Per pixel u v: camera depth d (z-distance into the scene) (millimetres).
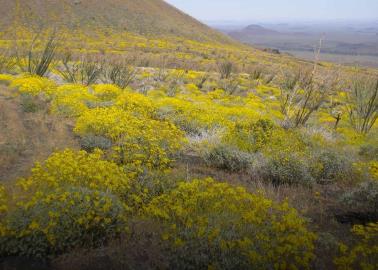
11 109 10664
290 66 50250
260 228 4645
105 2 90438
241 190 5371
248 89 27156
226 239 4387
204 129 10914
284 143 9492
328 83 13656
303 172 7523
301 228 4562
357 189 6719
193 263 4141
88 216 4391
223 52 67312
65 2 84500
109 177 5457
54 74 21844
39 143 8031
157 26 89562
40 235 4281
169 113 12188
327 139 11930
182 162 8180
